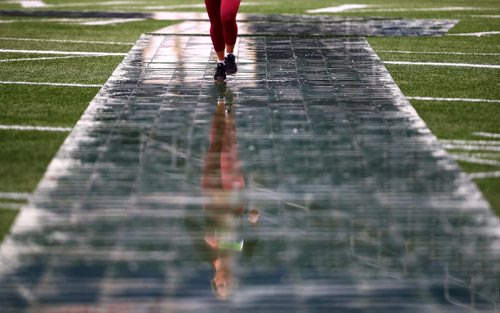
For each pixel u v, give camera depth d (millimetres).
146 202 11000
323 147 13727
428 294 8266
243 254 9281
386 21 33000
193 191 11484
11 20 33812
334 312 7844
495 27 31500
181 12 37406
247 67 21453
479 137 14461
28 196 11117
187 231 9969
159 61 22406
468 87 19219
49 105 17000
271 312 7828
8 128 14898
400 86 19266
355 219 10398
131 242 9578
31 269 8766
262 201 11078
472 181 11875
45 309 7824
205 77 19969
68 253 9219
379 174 12234
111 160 12938
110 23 32688
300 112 16266
